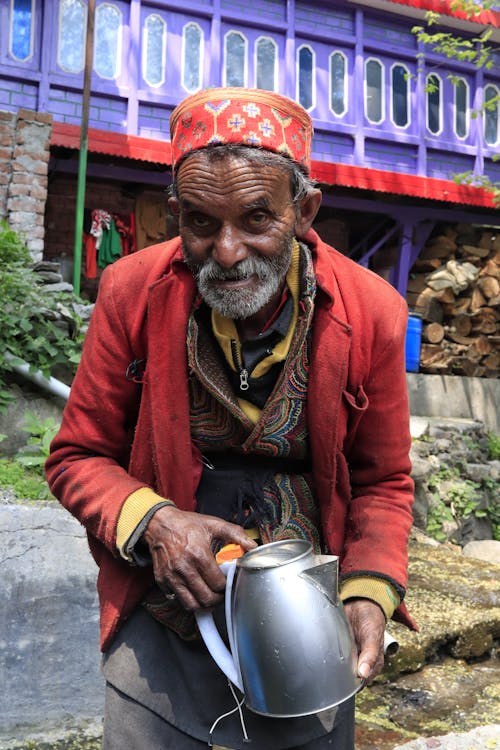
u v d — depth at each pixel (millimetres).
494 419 8023
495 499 6441
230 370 1334
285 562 1164
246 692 1186
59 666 2631
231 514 1388
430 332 8516
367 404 1352
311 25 8547
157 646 1369
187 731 1310
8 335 4199
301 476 1425
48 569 2865
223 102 1180
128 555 1229
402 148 9086
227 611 1205
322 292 1318
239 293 1221
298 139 1237
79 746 2266
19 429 4152
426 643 2928
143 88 7770
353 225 9703
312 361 1318
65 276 7652
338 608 1186
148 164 7645
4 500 3395
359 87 8742
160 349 1305
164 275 1321
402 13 8875
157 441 1310
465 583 3688
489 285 8961
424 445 6137
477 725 2533
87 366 1364
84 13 7504
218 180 1163
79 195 5859
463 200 8734
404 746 2125
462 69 9383
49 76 7355
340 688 1148
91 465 1337
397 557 1350
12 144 5711
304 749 1333
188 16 7949
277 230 1214
